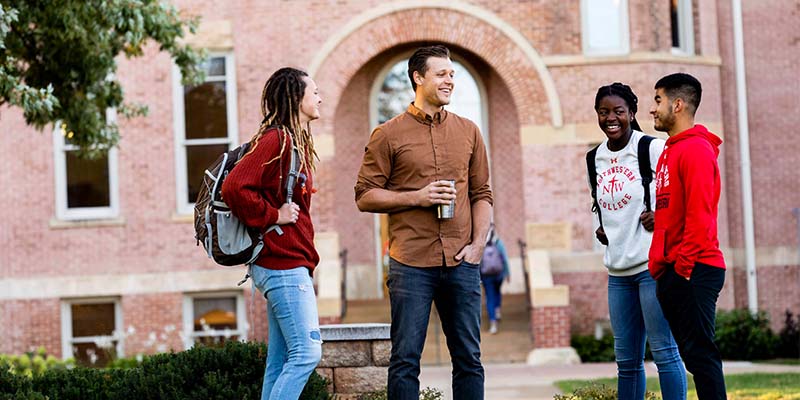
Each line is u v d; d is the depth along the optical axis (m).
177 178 21.70
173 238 21.59
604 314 21.48
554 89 21.66
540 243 21.62
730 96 22.70
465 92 23.33
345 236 23.06
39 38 14.38
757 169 22.80
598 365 19.05
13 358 17.59
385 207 7.84
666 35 21.88
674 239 7.59
